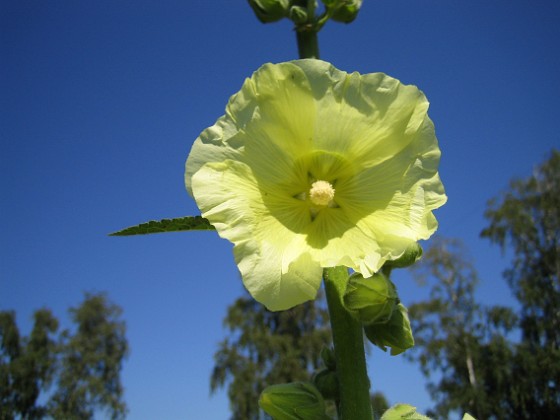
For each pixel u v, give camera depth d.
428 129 0.19
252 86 0.19
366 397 0.19
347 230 0.20
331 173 0.20
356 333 0.20
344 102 0.19
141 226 0.21
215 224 0.18
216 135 0.19
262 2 0.23
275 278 0.18
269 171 0.20
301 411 0.20
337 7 0.23
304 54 0.23
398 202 0.19
